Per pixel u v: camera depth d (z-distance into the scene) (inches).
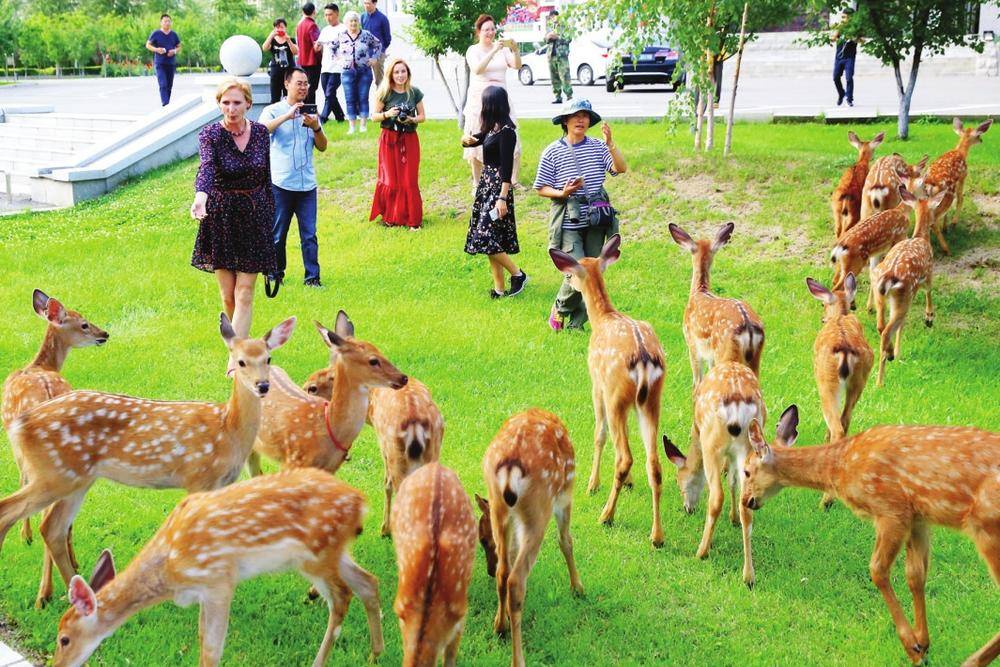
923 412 329.7
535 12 1219.9
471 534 195.8
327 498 202.4
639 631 226.1
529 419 225.5
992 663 219.0
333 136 712.4
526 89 1129.4
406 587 185.2
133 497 277.4
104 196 683.4
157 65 879.7
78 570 239.9
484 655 216.5
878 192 445.4
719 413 248.1
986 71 1144.8
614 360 267.1
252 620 225.6
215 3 2994.6
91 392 229.6
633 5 546.9
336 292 452.1
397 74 526.9
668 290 443.2
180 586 194.9
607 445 317.1
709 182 538.6
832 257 416.8
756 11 573.0
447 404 334.3
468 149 569.3
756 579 247.1
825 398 290.8
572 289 397.1
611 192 540.4
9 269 485.4
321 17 2437.3
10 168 845.2
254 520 195.9
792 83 1131.9
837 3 620.1
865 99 917.2
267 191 353.7
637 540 264.1
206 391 340.5
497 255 438.0
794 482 234.8
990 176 510.9
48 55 2282.2
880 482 217.8
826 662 216.1
